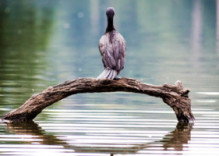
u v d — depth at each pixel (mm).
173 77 19312
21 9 50688
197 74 20031
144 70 21125
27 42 30844
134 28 39906
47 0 61688
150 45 30406
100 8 54844
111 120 12375
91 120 12344
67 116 12734
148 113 13133
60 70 20938
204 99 14922
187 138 10961
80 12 50906
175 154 9984
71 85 12062
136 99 14938
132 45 30469
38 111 12383
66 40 32938
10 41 30906
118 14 49906
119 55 11242
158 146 10492
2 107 13688
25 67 21578
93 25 41938
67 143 10625
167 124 12031
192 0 64062
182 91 12195
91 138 10930
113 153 10078
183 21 44594
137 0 64062
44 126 11852
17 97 15062
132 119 12445
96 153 10078
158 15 49531
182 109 12242
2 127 11820
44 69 21125
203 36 34969
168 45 30438
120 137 10992
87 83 11883
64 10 52344
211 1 62438
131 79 11758
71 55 25984
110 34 11469
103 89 11836
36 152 10117
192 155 9984
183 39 33469
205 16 48000
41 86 17062
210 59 24594
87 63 23172
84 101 14586
